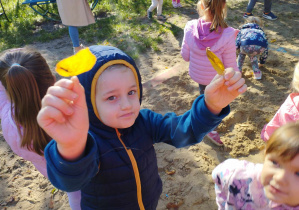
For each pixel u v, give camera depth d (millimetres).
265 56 4574
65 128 933
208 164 3121
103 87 1313
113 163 1423
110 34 5996
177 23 6402
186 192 2830
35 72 1718
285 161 1180
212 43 2906
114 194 1479
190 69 3176
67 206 2768
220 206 1540
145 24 6379
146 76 4625
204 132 1344
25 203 2814
